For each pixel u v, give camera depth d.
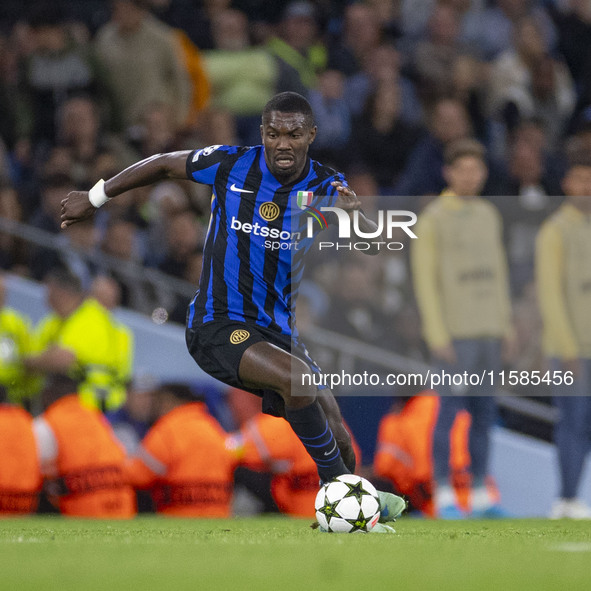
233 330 15.77
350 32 41.78
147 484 24.47
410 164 36.22
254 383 15.45
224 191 16.17
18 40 39.72
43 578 9.38
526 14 43.75
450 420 25.84
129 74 37.09
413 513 26.84
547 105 41.34
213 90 38.69
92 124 34.75
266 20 44.06
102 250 32.16
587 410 26.83
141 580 9.24
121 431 28.16
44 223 32.06
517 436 29.48
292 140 15.60
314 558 11.34
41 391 27.00
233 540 14.34
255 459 24.83
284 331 16.31
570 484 26.50
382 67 40.25
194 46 39.84
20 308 31.14
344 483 15.91
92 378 27.69
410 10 43.88
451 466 25.73
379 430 27.59
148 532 17.05
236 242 16.09
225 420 29.56
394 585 8.89
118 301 31.86
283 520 22.64
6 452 23.48
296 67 39.28
